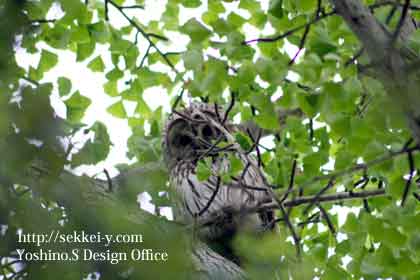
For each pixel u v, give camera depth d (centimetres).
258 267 946
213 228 1172
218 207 1294
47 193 805
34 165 793
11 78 785
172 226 936
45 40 1190
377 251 1004
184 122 1427
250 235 1103
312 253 1065
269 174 1233
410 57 878
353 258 1060
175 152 1432
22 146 747
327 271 1059
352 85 860
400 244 951
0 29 791
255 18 1146
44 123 752
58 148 781
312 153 1030
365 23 771
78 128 907
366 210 1018
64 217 807
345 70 859
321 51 886
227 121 1333
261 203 1144
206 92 942
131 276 761
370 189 1024
